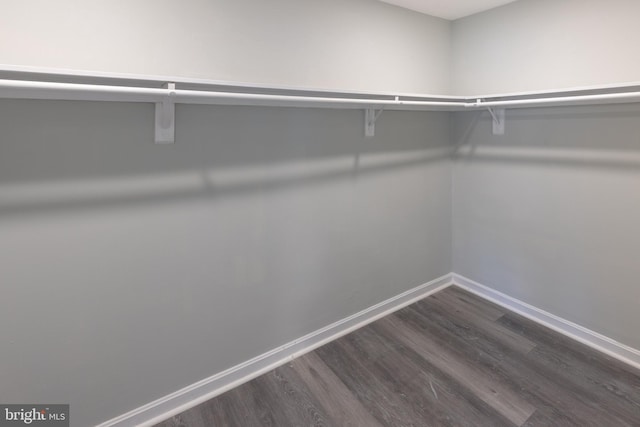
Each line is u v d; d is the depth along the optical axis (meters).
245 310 1.79
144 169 1.41
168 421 1.56
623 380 1.76
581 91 1.79
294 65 1.75
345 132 2.03
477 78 2.41
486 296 2.65
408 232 2.51
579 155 1.98
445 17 2.44
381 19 2.10
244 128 1.65
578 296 2.09
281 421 1.56
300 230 1.93
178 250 1.54
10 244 1.19
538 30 2.05
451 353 2.01
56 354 1.32
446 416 1.57
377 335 2.21
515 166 2.31
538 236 2.25
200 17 1.46
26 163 1.18
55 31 1.19
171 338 1.58
